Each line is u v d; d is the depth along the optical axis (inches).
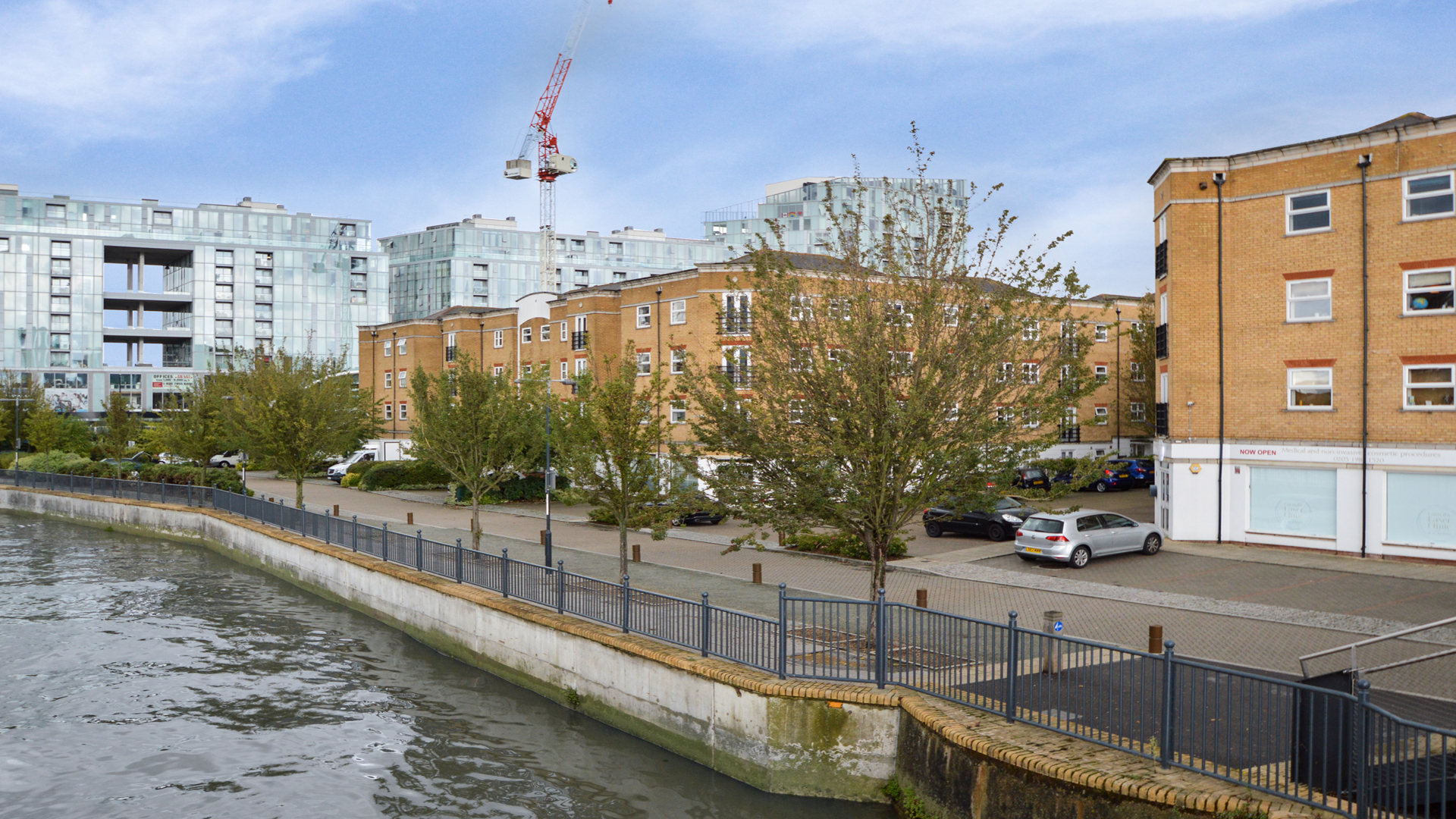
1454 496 946.7
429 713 675.4
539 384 1187.3
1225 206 1096.8
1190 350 1111.0
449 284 5374.0
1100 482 1739.7
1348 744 339.0
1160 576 904.9
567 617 697.0
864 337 590.2
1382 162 995.9
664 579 887.7
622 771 558.9
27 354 4028.1
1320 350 1034.1
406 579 900.6
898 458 585.6
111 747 620.4
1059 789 385.4
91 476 1910.7
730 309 653.3
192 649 861.2
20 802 537.3
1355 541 1004.6
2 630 936.3
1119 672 412.8
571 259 5502.0
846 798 501.7
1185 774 376.5
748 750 525.3
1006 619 717.3
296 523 1219.9
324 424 1462.8
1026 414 597.3
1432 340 965.2
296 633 918.4
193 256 4365.2
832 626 530.6
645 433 863.7
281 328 4517.7
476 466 1057.5
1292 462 1045.2
